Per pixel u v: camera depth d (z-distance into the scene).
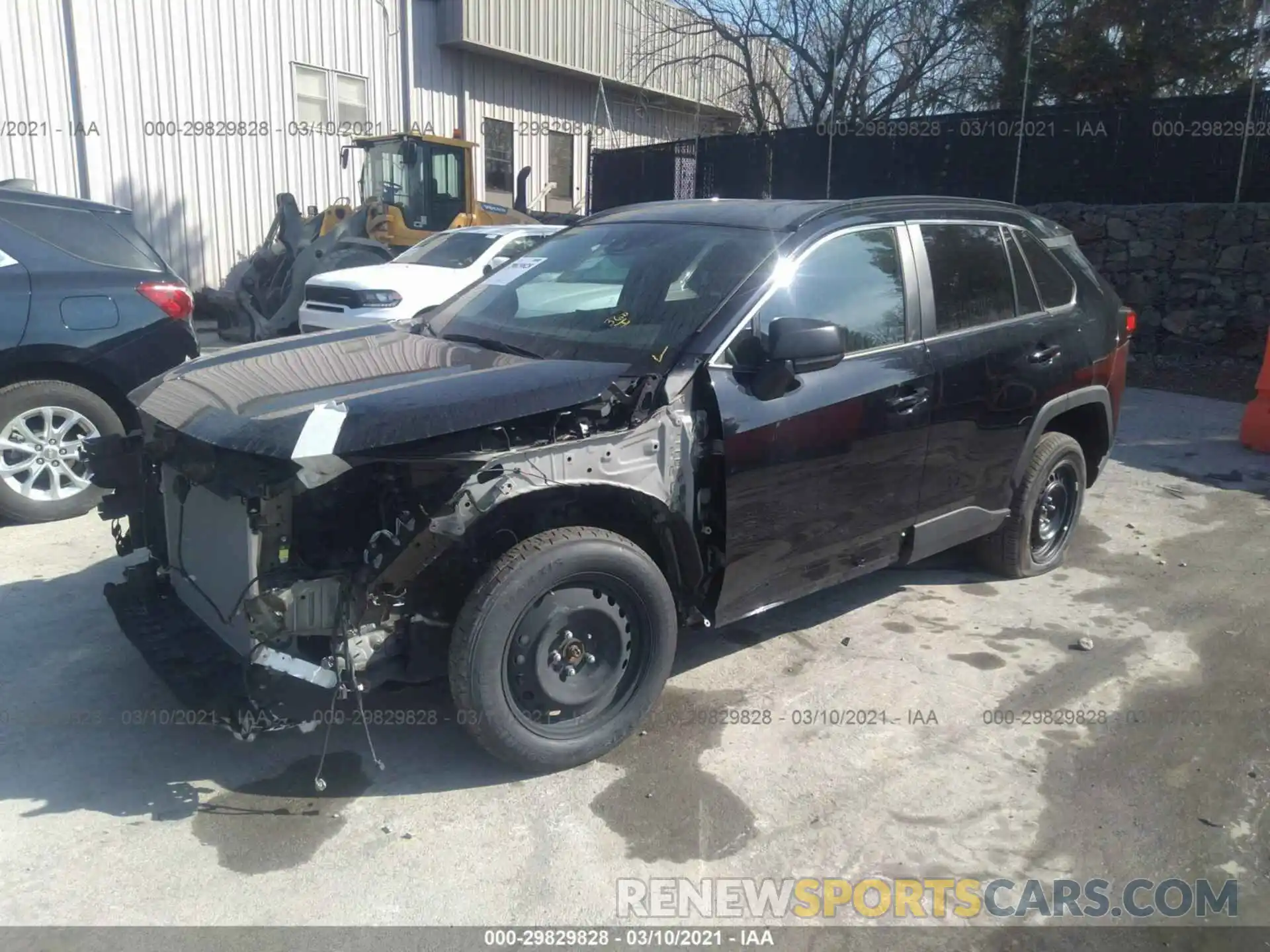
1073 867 3.08
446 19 18.78
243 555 3.12
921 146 14.95
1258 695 4.14
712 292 3.82
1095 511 6.57
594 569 3.32
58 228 5.78
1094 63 15.18
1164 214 12.08
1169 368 11.52
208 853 3.01
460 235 10.16
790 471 3.77
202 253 16.17
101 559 5.23
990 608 4.96
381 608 3.09
